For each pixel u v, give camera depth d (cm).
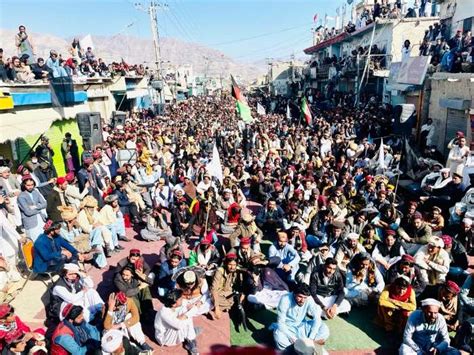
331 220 796
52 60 1357
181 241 868
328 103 3319
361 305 626
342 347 536
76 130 1507
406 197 1112
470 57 1338
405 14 2478
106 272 734
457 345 493
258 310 619
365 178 1020
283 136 1848
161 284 634
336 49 3991
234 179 1190
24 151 1146
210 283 651
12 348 439
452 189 970
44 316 582
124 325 502
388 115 1822
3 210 697
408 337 498
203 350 530
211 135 1995
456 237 790
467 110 1318
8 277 635
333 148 1564
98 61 2002
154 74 3372
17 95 1095
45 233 643
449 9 1847
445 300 551
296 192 930
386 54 2442
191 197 995
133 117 2356
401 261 603
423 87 1650
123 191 977
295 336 521
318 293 595
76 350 457
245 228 756
